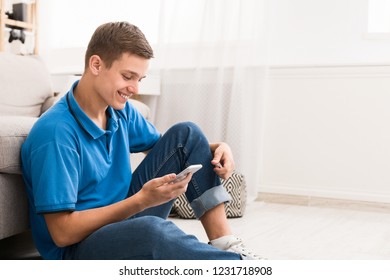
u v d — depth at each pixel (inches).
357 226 95.7
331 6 116.9
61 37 142.9
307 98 118.0
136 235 44.9
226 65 121.5
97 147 52.5
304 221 99.5
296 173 119.5
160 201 48.0
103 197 53.4
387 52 113.4
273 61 121.1
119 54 48.4
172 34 125.7
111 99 50.0
